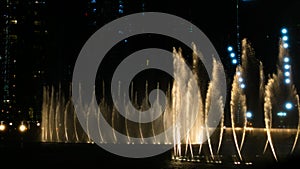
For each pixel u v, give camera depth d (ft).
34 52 483.51
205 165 140.87
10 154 190.19
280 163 131.13
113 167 144.56
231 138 226.79
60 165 150.51
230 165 138.41
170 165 145.38
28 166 146.51
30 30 490.08
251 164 139.13
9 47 474.08
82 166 148.36
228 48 312.91
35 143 250.37
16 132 323.98
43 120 331.57
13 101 447.01
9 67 465.06
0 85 450.71
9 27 480.23
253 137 213.05
